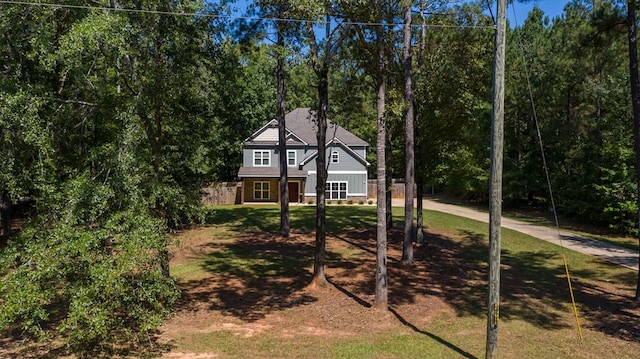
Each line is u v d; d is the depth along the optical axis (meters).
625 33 12.99
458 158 18.95
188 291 12.62
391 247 18.91
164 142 13.10
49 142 7.96
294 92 47.69
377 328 9.78
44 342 8.69
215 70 12.78
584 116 27.97
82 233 7.30
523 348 8.70
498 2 7.57
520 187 33.16
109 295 7.30
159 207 11.20
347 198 40.03
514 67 31.52
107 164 8.44
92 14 8.48
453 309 11.16
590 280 14.13
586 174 26.48
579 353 8.49
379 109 10.80
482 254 17.98
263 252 17.92
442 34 17.17
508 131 34.50
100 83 9.54
